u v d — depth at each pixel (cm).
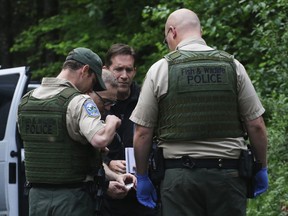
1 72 1312
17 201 1256
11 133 1262
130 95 1041
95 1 2444
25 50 2838
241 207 829
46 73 2583
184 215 822
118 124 854
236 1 1616
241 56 1600
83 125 846
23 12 3262
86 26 2512
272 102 1277
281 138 1231
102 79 909
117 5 2409
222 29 1623
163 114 827
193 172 813
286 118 1238
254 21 1641
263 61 1559
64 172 866
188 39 845
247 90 825
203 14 1686
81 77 892
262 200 1267
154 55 1962
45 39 2739
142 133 832
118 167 986
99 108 945
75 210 865
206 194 816
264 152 838
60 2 2759
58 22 2594
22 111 891
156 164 834
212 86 815
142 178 846
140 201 851
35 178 878
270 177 1241
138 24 2383
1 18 3216
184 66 820
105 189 912
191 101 813
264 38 1361
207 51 832
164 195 831
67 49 2373
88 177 878
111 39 2406
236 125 824
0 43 3225
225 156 816
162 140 830
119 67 1034
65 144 865
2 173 1261
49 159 869
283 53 1339
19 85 1279
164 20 1848
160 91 823
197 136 812
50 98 873
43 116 871
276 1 1450
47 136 869
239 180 825
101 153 897
